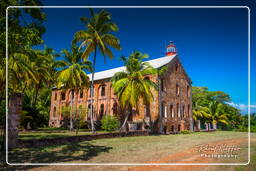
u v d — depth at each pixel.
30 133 23.48
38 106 31.02
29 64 21.17
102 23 24.67
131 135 21.59
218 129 45.56
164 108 27.84
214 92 48.62
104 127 24.27
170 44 38.28
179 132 28.97
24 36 10.30
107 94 33.94
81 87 32.44
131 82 22.78
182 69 33.72
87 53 25.27
